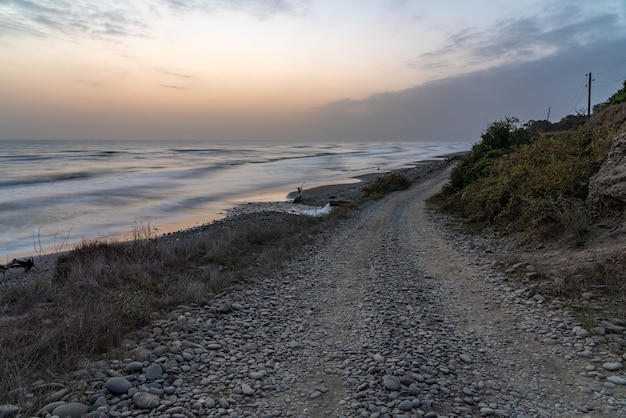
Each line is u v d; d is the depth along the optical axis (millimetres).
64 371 4637
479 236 13500
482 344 5629
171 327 6254
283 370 5062
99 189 37562
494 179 17094
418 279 9164
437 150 164750
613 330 5527
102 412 3846
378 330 6230
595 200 9867
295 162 84500
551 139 16688
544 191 11953
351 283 9242
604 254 7910
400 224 17812
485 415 3900
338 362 5250
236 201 33906
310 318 7047
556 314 6367
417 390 4344
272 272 10266
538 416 3865
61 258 10453
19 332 5609
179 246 12039
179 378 4730
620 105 16938
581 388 4340
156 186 41719
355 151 151875
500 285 8156
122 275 8977
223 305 7332
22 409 3779
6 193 33500
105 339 5418
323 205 31281
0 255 16594
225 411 4055
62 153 101688
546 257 9102
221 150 146250
